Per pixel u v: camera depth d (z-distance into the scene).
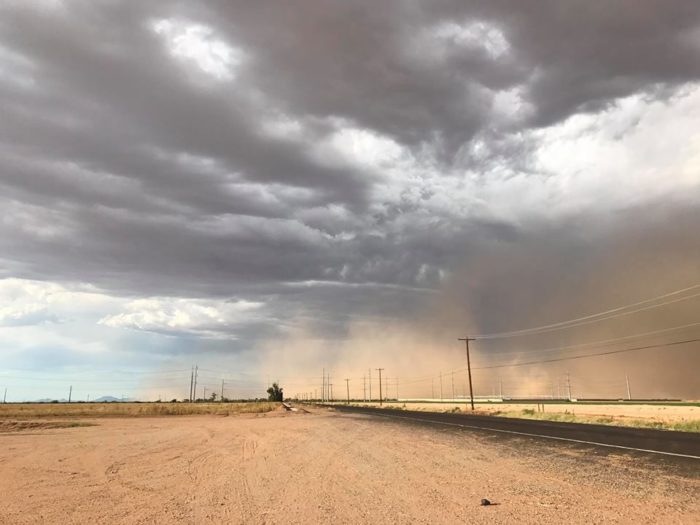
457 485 12.49
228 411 71.19
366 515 9.35
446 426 38.12
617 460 17.36
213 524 8.80
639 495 11.11
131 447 23.12
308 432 31.92
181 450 21.78
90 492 12.00
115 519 9.23
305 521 8.95
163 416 61.84
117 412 64.50
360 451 20.67
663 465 16.02
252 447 22.86
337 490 11.95
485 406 111.88
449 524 8.65
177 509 10.03
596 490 11.74
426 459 17.91
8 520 9.22
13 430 36.06
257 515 9.45
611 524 8.62
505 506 10.05
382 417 56.16
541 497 10.93
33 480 13.88
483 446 22.61
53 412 65.38
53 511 9.94
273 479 13.73
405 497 11.02
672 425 36.81
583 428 35.66
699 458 17.69
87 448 22.70
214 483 13.16
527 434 29.62
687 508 9.80
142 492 11.95
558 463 16.67
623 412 64.06
